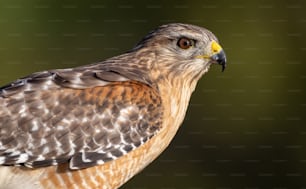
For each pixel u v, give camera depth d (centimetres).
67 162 1288
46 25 1911
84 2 1912
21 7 1919
